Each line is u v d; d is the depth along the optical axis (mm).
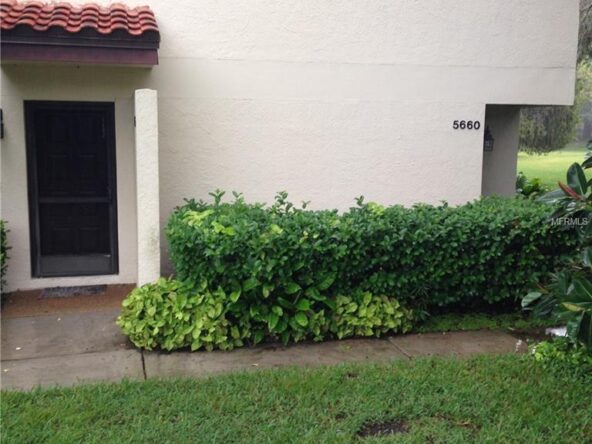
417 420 4211
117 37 6340
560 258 6285
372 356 5492
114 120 7332
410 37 8039
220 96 7531
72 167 7406
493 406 4363
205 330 5547
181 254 5664
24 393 4480
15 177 7133
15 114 7043
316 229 5805
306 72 7746
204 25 7414
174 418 4152
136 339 5512
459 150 8352
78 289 7367
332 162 7941
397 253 6031
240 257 5527
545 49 8516
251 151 7676
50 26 6184
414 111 8148
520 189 12188
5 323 6211
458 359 5352
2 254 6684
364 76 7938
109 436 3871
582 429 4102
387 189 8164
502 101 8453
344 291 6047
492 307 6828
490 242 6281
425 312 6285
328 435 3916
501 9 8297
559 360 5188
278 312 5637
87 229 7527
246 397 4453
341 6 7770
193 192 7555
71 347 5590
